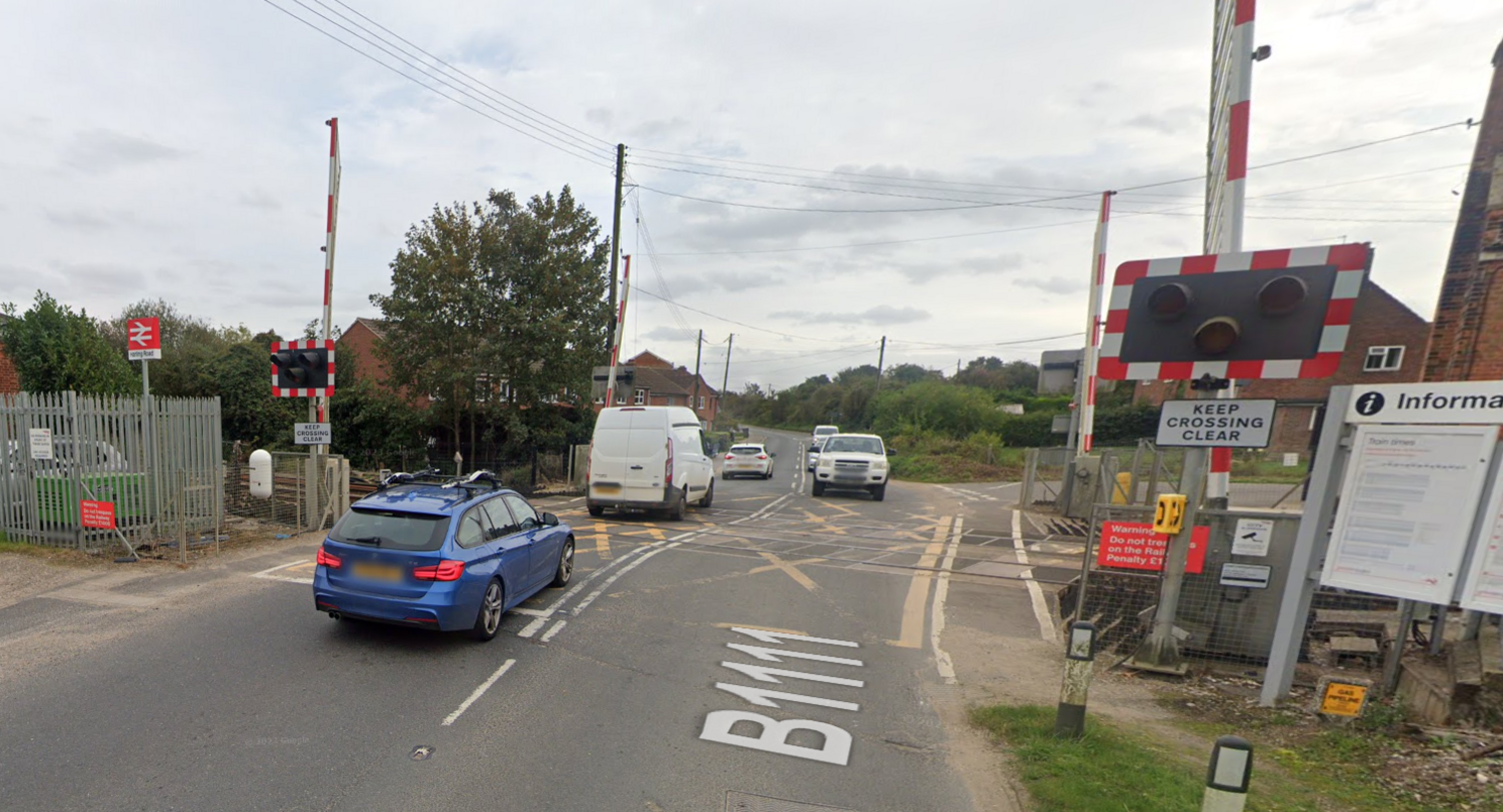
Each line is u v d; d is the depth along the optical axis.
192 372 27.42
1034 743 4.83
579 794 4.09
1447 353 11.45
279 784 4.03
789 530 13.76
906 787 4.36
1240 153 5.74
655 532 12.99
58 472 9.51
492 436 23.27
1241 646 6.61
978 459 33.00
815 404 78.44
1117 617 7.34
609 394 20.48
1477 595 4.81
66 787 3.91
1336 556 5.38
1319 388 27.45
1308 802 4.12
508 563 7.01
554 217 22.56
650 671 6.10
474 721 4.96
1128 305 5.66
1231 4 5.83
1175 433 5.78
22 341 19.53
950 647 7.14
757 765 4.55
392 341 21.94
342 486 12.11
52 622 6.74
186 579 8.39
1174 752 4.78
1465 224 11.24
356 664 5.89
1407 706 5.31
